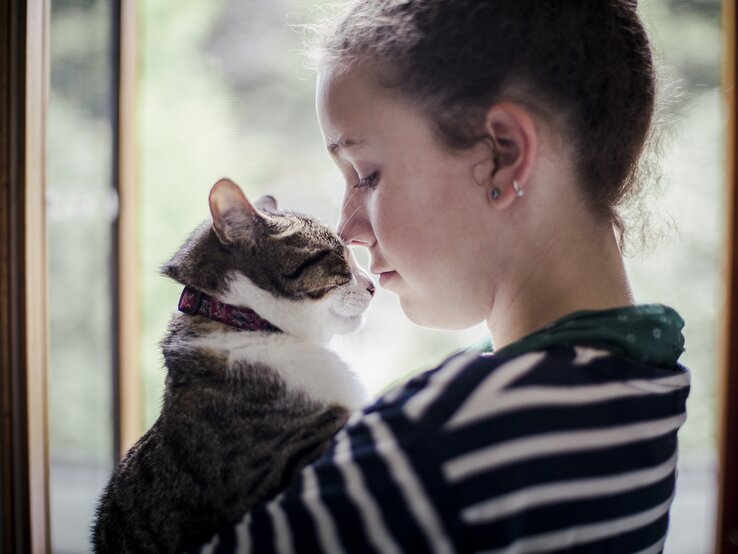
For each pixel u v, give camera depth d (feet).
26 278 3.84
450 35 2.35
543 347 2.13
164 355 3.72
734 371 6.79
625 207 2.74
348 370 3.96
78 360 6.82
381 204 2.58
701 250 10.16
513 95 2.32
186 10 10.53
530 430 1.93
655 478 2.16
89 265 6.89
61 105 6.04
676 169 9.92
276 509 2.12
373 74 2.52
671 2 9.71
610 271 2.45
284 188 10.79
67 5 6.15
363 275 4.59
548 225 2.41
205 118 10.70
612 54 2.35
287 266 4.07
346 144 2.65
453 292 2.60
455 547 1.91
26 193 3.83
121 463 3.67
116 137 7.38
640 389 2.11
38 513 4.00
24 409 3.88
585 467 1.97
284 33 10.60
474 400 1.97
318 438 3.33
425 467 1.93
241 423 3.40
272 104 10.73
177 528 3.17
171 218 10.62
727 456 6.79
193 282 3.93
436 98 2.39
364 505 1.98
